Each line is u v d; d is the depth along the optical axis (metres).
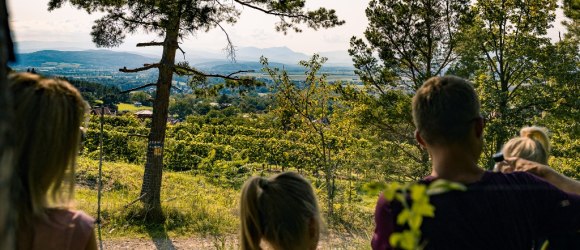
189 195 18.25
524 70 20.66
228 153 34.88
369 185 0.75
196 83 13.48
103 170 20.03
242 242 1.78
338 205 14.85
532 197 1.52
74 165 1.37
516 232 1.48
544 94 19.31
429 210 0.71
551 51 19.67
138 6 10.55
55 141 1.27
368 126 19.05
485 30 20.75
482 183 1.53
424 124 1.59
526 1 20.06
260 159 34.50
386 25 19.12
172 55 12.63
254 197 1.73
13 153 0.57
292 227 1.70
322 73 18.17
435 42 19.50
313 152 21.77
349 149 18.95
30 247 1.27
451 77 1.62
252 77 13.30
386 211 1.53
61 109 1.29
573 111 18.38
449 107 1.53
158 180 13.22
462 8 18.95
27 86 1.28
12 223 0.57
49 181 1.29
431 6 18.94
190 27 11.05
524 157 2.04
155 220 12.86
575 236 1.74
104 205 13.41
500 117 18.06
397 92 19.55
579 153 18.94
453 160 1.55
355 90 18.92
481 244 1.46
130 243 11.20
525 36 20.30
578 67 19.28
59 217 1.33
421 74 19.62
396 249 1.46
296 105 18.23
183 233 12.37
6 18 0.69
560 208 1.52
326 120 19.23
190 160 33.94
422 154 19.06
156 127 13.06
